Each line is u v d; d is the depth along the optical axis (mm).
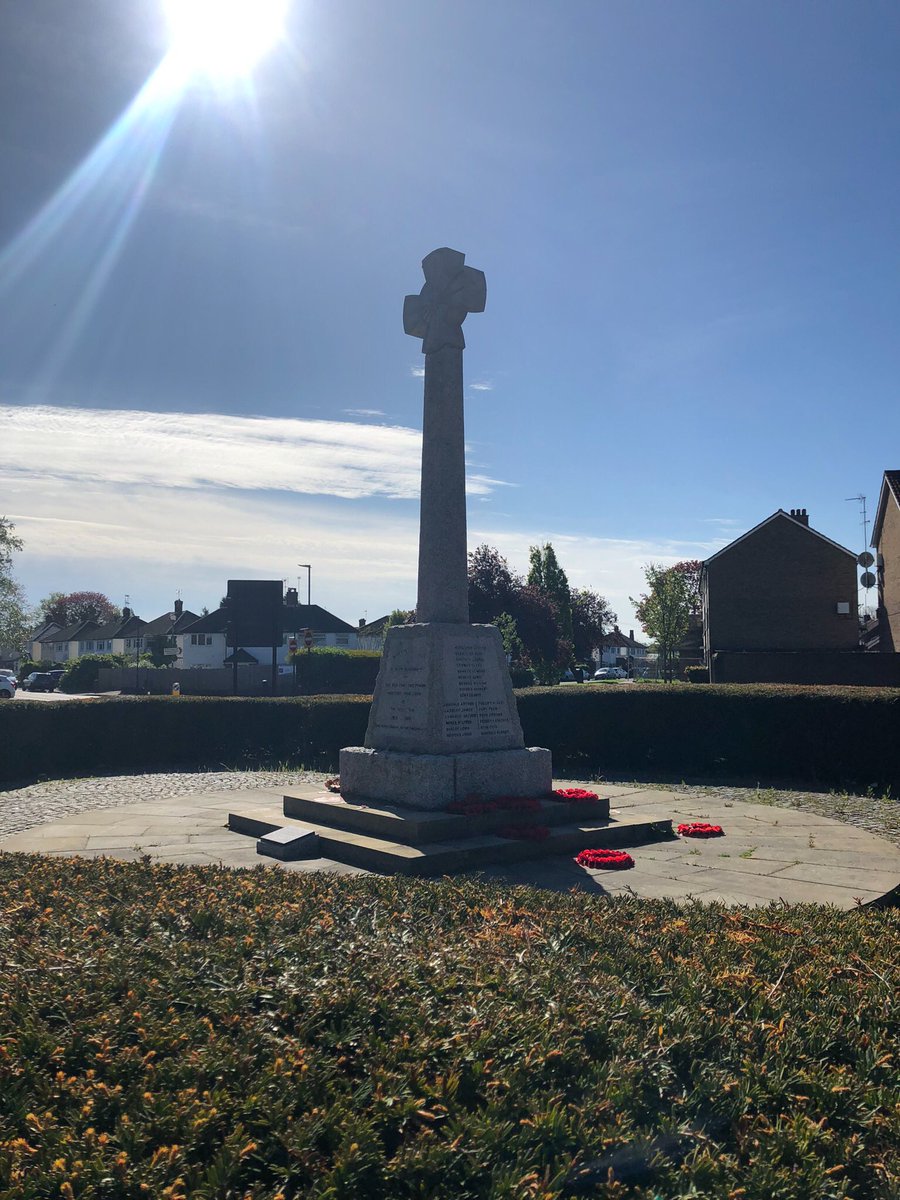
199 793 14305
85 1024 3705
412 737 10656
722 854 9445
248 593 26688
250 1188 2838
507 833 9516
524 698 18516
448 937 5035
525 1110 3266
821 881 8211
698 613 70000
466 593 11148
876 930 5914
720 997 4410
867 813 12859
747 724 16844
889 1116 3488
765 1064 3695
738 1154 3225
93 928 4984
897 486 38625
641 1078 3520
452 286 11164
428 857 8625
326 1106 3221
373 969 4305
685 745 17281
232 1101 3195
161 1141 3035
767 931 5738
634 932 5523
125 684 57875
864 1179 3209
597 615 85562
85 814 11992
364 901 6012
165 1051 3572
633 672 87500
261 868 7512
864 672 28641
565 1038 3699
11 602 57344
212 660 74250
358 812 9883
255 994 4035
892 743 15562
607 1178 2967
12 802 13992
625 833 10086
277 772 17531
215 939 4883
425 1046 3574
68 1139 2969
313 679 44156
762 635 44938
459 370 11211
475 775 10305
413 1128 3195
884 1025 4227
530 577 75062
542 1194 2789
